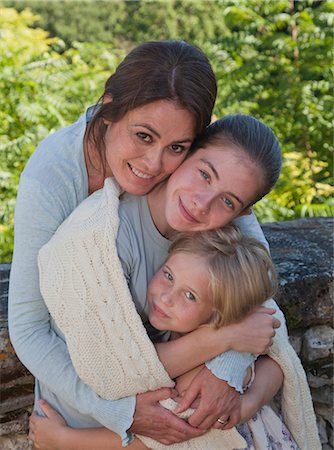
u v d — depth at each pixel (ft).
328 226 7.61
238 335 4.74
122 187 4.81
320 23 16.29
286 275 6.26
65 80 15.96
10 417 5.58
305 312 6.26
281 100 16.49
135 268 4.80
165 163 4.63
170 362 4.73
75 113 16.02
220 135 4.68
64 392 4.82
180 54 4.50
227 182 4.59
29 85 15.49
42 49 17.58
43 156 4.92
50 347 4.87
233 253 4.64
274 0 16.49
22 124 15.40
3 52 16.02
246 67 16.51
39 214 4.84
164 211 4.87
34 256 4.88
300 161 16.43
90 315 4.66
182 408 4.78
